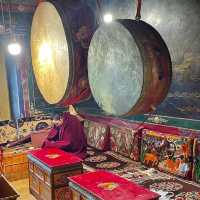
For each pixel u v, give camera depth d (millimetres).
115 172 3670
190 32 3283
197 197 2875
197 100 3314
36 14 3811
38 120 5746
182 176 3355
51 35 3479
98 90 2730
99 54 2664
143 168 3752
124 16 4129
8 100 5527
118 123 4562
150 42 2260
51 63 3570
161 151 3643
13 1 5406
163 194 2973
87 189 2883
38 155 4117
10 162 5043
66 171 3746
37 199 4234
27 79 5660
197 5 3176
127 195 2725
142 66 2184
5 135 5395
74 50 3141
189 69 3352
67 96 3332
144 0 3777
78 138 4691
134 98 2277
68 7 3279
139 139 4016
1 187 3184
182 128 3521
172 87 3582
